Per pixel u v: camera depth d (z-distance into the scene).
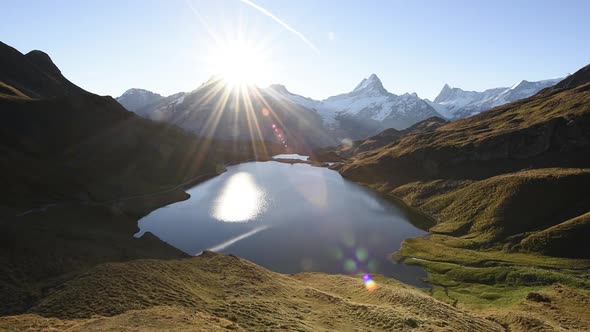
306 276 65.88
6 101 125.12
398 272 71.94
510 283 63.19
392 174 170.12
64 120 137.38
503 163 131.62
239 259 62.53
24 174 97.00
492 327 42.22
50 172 106.00
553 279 61.50
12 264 45.44
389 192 153.00
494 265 72.00
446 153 150.62
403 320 36.91
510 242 83.75
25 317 29.39
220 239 89.56
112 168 133.75
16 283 41.09
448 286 64.94
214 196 137.62
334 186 166.12
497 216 95.88
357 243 88.62
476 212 103.81
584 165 111.62
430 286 65.44
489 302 56.00
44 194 96.12
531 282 62.19
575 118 123.19
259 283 50.53
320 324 35.28
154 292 36.88
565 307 50.47
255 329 30.52
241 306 37.12
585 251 72.06
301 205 125.31
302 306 41.81
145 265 46.31
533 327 42.28
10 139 111.94
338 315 39.16
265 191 148.75
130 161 145.50
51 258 50.38
